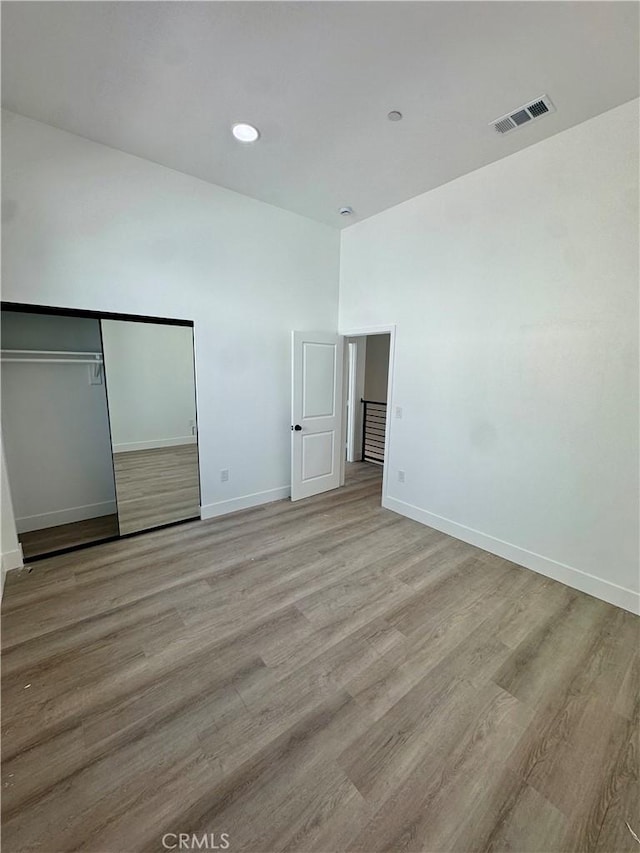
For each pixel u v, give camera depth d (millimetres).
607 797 1280
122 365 3115
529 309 2607
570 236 2369
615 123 2131
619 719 1566
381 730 1504
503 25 1601
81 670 1770
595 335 2311
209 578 2551
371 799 1266
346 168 2834
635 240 2121
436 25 1607
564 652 1933
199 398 3373
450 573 2660
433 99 2070
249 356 3633
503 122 2262
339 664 1834
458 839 1164
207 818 1204
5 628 2041
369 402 6031
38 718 1526
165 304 3062
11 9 1551
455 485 3195
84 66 1876
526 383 2660
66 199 2537
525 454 2705
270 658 1863
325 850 1134
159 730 1489
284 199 3404
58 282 2570
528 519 2719
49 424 3139
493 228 2762
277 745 1438
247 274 3492
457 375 3104
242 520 3527
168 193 2945
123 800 1248
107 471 3461
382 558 2854
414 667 1823
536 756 1412
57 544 2959
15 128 2309
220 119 2291
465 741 1467
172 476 3447
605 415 2303
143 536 3158
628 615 2229
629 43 1678
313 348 3984
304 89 2012
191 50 1763
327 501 4074
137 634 2012
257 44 1724
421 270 3314
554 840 1164
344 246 4105
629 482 2236
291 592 2406
